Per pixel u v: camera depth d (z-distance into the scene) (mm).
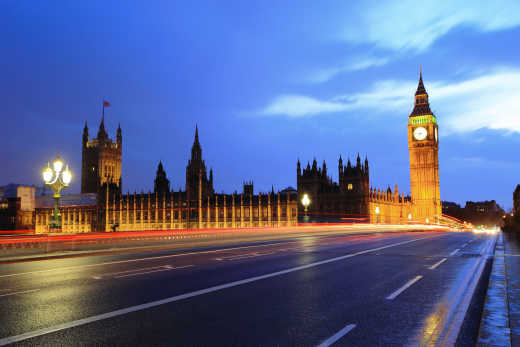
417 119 179750
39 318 9844
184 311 10531
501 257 21531
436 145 181125
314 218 129500
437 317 10094
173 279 15523
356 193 128375
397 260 22203
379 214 139500
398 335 8641
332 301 11789
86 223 175125
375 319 9875
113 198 170500
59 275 16625
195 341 8188
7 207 187875
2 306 11078
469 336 8641
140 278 15766
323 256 24359
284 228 47875
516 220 72188
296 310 10695
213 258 23312
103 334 8617
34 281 15117
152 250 30062
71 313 10320
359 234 59094
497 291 11820
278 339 8320
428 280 15523
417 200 176000
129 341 8188
